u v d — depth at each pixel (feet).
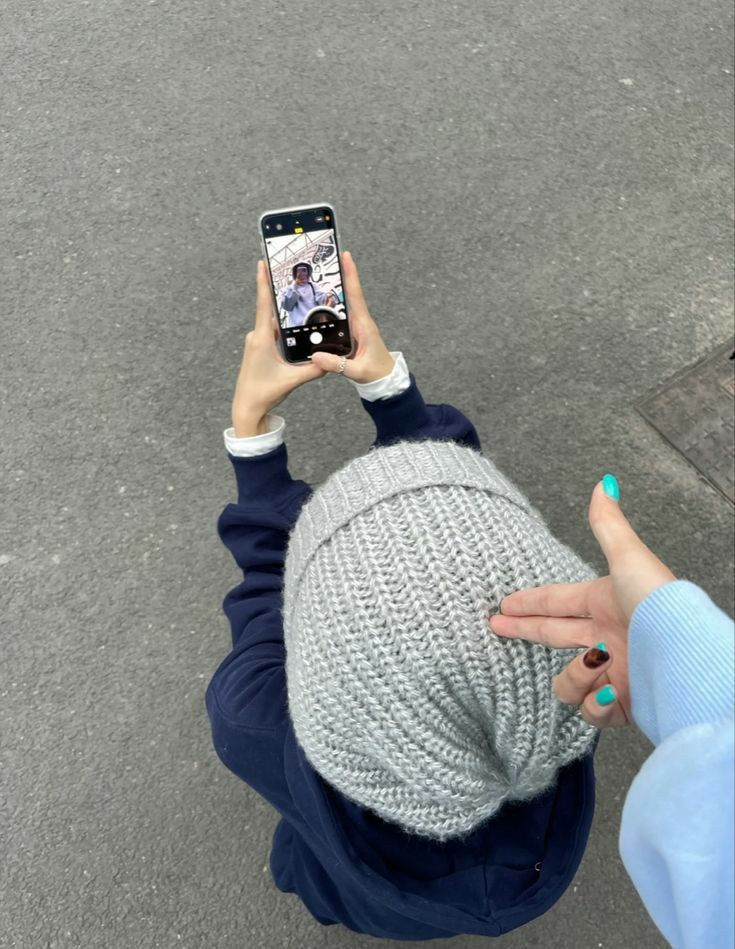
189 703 5.50
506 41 7.80
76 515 5.92
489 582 2.09
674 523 6.05
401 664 2.01
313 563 2.29
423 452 2.49
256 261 6.78
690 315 6.73
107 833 5.21
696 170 7.32
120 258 6.79
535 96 7.55
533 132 7.39
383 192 7.08
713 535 6.02
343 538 2.25
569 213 7.08
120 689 5.52
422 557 2.10
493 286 6.77
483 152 7.29
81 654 5.58
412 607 2.03
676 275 6.88
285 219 3.65
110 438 6.16
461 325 6.62
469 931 2.62
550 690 2.08
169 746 5.41
